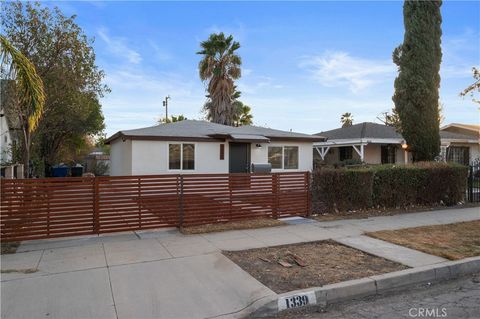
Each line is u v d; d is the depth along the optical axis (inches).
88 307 171.2
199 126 768.3
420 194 477.1
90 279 205.5
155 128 730.2
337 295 194.4
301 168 776.9
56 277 208.1
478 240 299.7
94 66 647.1
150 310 169.9
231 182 356.2
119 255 250.2
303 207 394.0
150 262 235.8
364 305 189.3
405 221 379.2
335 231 328.2
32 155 811.4
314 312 181.0
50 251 258.8
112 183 308.7
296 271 222.7
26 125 584.7
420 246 278.2
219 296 185.6
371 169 444.5
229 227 334.3
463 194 509.0
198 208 341.1
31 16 557.9
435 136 621.6
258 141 701.3
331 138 983.0
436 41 621.3
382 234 317.1
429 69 613.0
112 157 897.5
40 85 331.3
